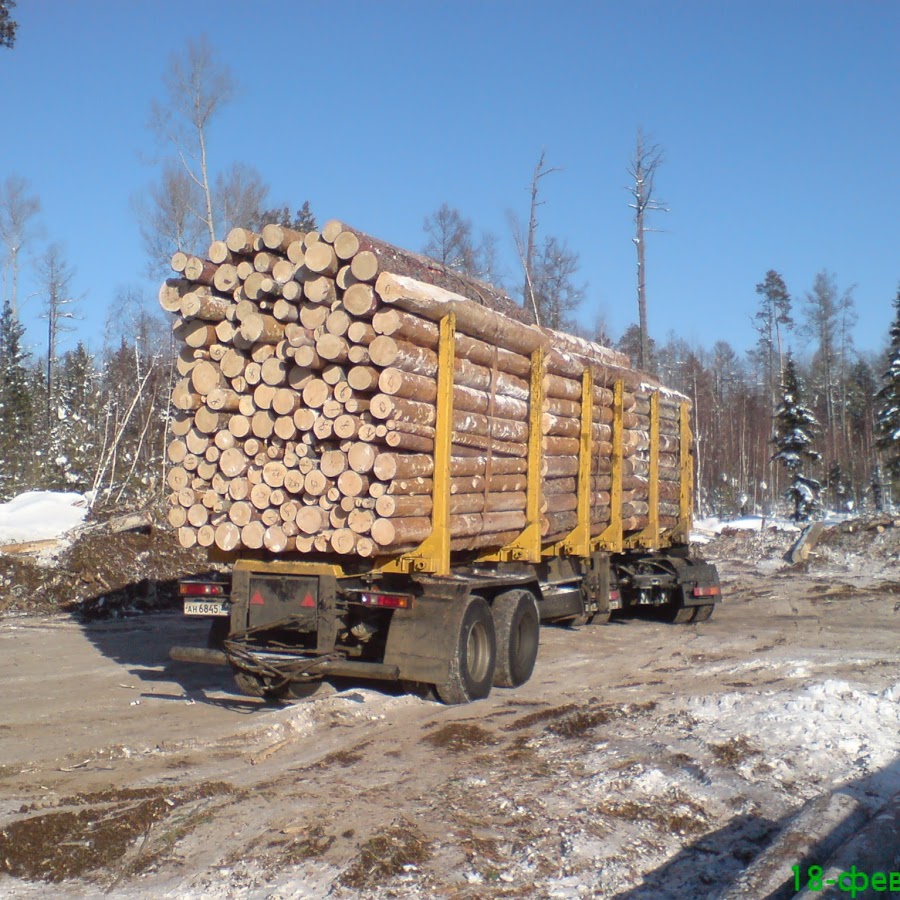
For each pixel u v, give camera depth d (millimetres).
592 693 9750
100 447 29750
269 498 8562
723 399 68750
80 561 16172
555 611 11688
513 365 10039
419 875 5191
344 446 8188
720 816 6098
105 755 7473
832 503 52750
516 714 8664
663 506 15344
